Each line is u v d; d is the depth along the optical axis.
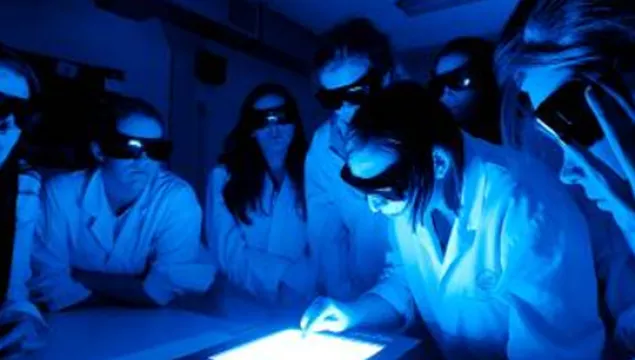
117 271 1.58
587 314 0.92
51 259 1.46
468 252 0.98
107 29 2.46
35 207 1.27
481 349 1.08
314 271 1.62
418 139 0.86
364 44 1.31
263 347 0.96
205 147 3.07
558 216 0.93
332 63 1.30
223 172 1.76
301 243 1.75
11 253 1.18
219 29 2.88
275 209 1.72
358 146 0.86
